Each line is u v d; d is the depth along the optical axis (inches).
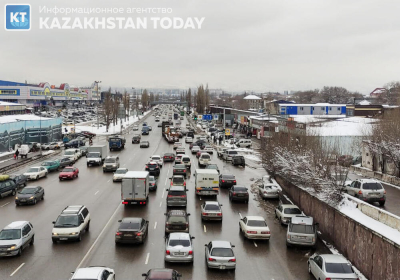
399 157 1504.7
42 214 1176.8
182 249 768.9
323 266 674.8
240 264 803.4
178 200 1246.3
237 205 1343.5
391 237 680.4
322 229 1022.4
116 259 809.5
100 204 1307.8
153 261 801.6
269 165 1723.7
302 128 1723.7
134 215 1168.2
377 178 1654.8
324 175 1130.0
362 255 767.7
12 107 4042.8
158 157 2196.1
